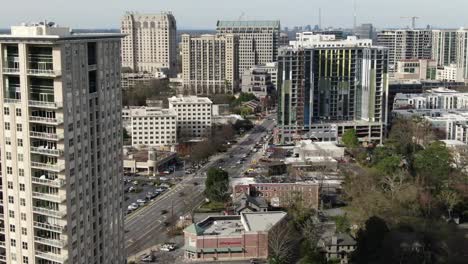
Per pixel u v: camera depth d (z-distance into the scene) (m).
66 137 183.88
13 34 184.12
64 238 187.50
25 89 182.75
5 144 189.00
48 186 186.75
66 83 182.38
